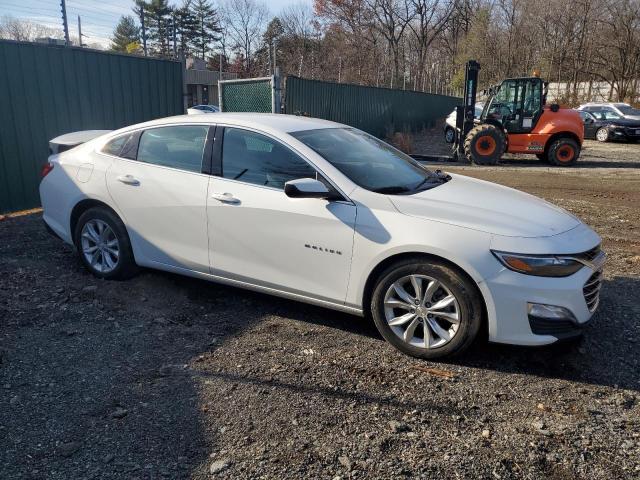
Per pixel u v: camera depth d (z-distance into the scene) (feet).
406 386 10.89
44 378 10.90
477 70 54.39
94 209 15.81
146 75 31.01
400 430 9.46
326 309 14.61
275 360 11.83
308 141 13.46
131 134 15.55
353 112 64.54
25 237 20.61
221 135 14.10
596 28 135.95
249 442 9.05
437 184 13.92
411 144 67.97
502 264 10.95
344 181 12.51
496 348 12.56
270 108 37.88
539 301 10.88
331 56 161.79
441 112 116.37
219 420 9.64
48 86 25.79
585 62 138.41
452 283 11.28
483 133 52.60
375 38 170.91
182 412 9.86
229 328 13.37
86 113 27.73
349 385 10.88
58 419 9.57
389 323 12.14
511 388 10.90
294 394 10.52
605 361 12.03
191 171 14.26
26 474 8.20
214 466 8.44
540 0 145.07
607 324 13.88
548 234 11.41
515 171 47.80
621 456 8.88
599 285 12.35
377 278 12.21
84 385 10.69
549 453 8.93
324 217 12.34
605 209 29.40
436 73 184.65
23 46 24.54
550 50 143.74
